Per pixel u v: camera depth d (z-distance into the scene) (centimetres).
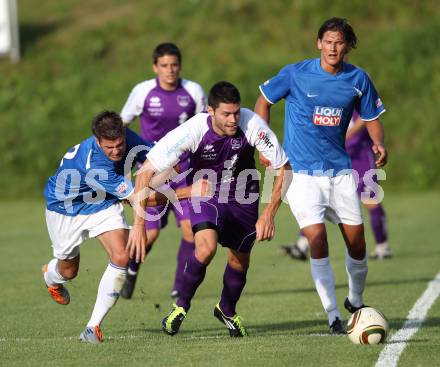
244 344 2109
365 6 8762
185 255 3069
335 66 2423
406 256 4062
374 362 1881
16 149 7219
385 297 2978
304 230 2420
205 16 8981
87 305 2881
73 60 8325
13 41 8331
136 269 3028
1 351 2083
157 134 3338
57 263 2428
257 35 8569
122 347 2092
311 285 3316
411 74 7694
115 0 9688
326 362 1883
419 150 7094
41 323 2562
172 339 2241
